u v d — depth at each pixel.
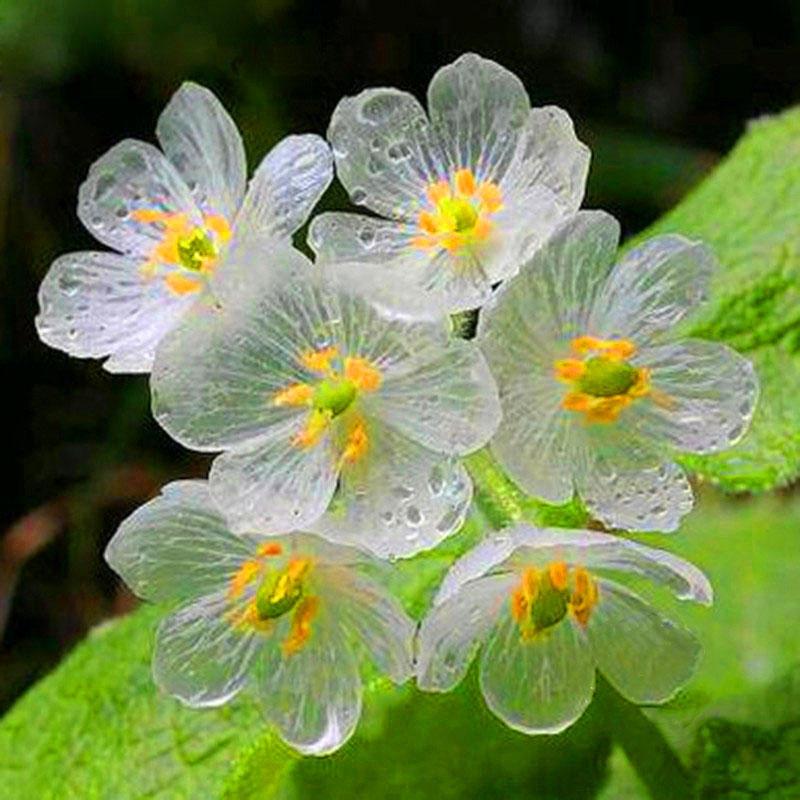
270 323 0.18
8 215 0.32
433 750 0.21
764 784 0.20
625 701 0.21
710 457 0.20
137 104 0.33
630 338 0.18
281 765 0.19
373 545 0.17
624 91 0.35
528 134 0.18
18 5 0.31
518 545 0.17
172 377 0.17
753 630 0.24
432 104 0.19
